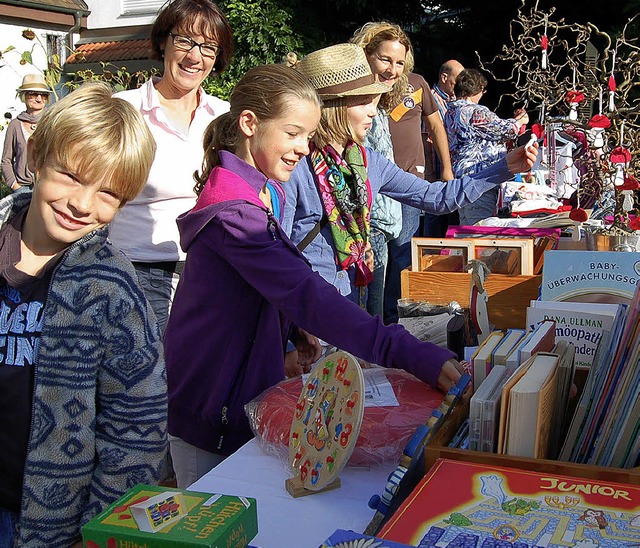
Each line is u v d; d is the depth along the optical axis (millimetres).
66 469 1342
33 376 1340
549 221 3441
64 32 14484
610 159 2643
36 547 1346
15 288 1345
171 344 1987
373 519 1254
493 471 1234
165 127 3006
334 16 12336
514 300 2537
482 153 5453
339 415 1453
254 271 1774
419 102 4949
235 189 1849
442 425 1414
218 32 2994
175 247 3043
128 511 1129
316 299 1694
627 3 10203
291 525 1325
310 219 2562
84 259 1343
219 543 1046
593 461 1380
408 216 4676
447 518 1099
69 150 1234
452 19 12336
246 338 1900
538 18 4359
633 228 2629
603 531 1053
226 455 1946
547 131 4062
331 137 2494
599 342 1681
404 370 1654
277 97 1857
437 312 2467
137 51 13820
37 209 1332
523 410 1271
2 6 13133
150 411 1374
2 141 12984
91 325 1329
